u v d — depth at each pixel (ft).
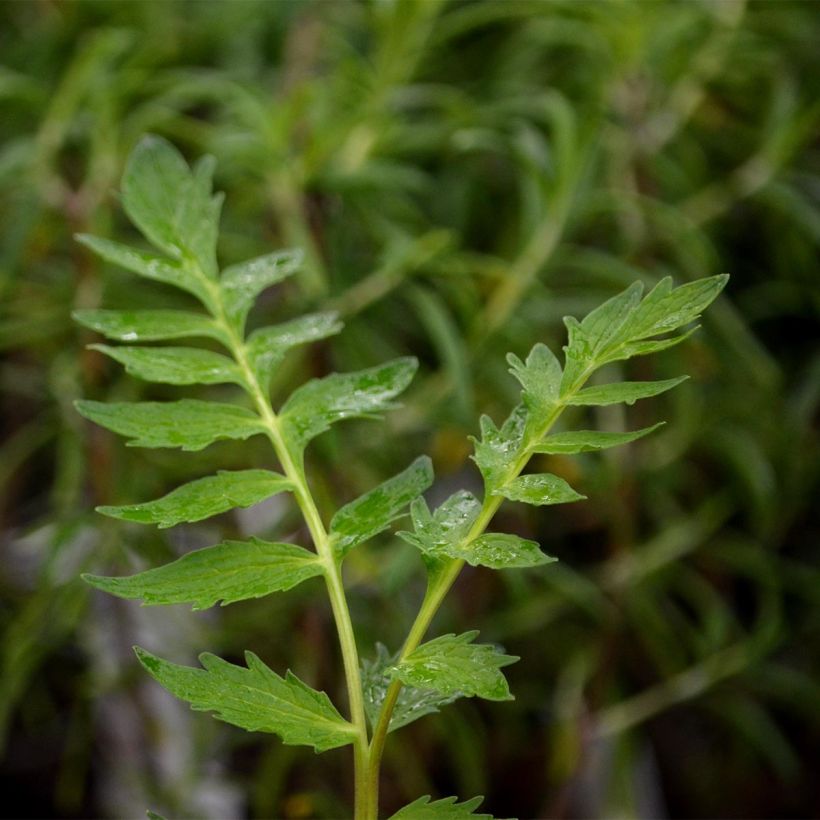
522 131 3.67
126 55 4.42
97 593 4.01
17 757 5.34
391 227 3.88
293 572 1.92
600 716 3.89
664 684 4.47
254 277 2.09
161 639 3.97
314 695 1.89
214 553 1.91
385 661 1.99
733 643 4.60
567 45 4.38
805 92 4.47
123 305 3.92
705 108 4.45
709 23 4.18
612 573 3.86
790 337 4.66
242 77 4.18
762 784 5.28
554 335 4.24
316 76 4.55
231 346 2.05
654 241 3.98
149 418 1.98
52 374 3.80
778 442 4.09
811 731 5.18
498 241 4.38
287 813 3.71
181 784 3.95
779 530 4.30
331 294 3.62
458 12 4.67
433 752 4.49
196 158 4.37
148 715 3.97
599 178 4.35
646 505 4.30
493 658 1.85
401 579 3.22
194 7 4.79
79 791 4.41
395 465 3.93
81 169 4.28
